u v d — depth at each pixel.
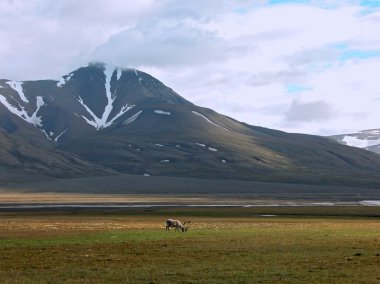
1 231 94.25
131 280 44.62
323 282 43.25
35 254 60.94
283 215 178.50
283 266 51.22
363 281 43.53
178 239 78.31
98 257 58.41
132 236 83.50
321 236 82.56
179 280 44.44
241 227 109.06
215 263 53.47
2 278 45.56
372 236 82.75
